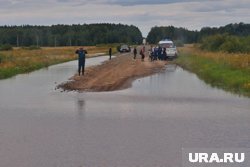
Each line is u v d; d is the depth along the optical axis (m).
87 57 82.69
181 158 11.52
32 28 186.62
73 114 18.55
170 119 17.20
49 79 36.56
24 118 17.66
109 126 15.80
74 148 12.57
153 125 15.96
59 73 43.31
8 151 12.27
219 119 17.14
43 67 53.78
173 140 13.53
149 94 25.50
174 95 24.88
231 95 24.62
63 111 19.41
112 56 85.31
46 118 17.61
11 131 15.00
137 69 45.81
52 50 118.75
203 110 19.45
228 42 74.06
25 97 24.64
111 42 199.38
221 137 13.88
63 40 188.00
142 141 13.41
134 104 21.48
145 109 19.84
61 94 26.08
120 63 57.47
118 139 13.71
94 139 13.71
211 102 21.97
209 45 81.50
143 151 12.21
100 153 12.01
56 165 10.94
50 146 12.82
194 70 42.91
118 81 33.53
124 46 108.31
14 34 177.50
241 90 26.59
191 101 22.38
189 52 77.88
